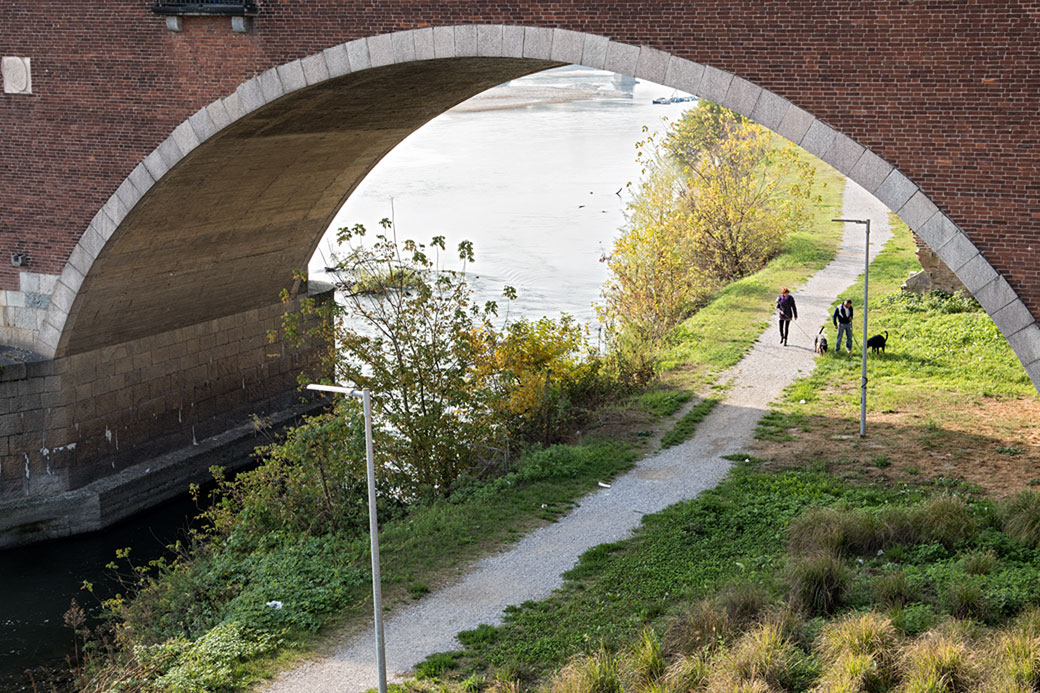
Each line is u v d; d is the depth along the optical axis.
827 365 31.23
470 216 63.19
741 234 47.12
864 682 13.60
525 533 20.58
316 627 17.27
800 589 16.44
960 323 33.84
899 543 18.69
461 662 15.95
